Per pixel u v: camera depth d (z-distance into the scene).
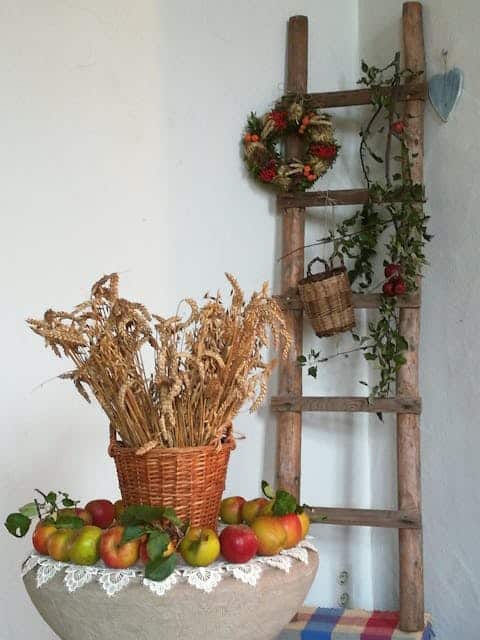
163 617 1.15
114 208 2.05
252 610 1.19
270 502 1.42
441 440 2.10
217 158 2.21
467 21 2.07
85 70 2.03
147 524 1.22
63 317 1.28
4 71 1.92
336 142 2.27
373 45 2.35
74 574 1.20
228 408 1.35
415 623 1.99
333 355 2.28
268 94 2.28
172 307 2.11
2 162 1.90
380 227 2.22
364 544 2.29
